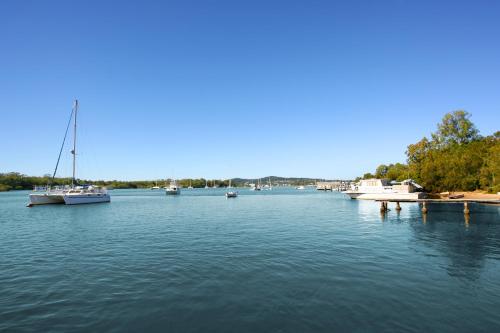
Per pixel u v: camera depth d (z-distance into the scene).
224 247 23.06
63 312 11.81
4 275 16.52
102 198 83.50
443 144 94.44
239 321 10.95
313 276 15.88
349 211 54.94
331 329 10.31
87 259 19.81
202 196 138.38
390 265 17.89
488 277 15.71
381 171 143.38
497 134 94.94
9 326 10.70
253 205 75.06
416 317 11.19
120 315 11.52
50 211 58.00
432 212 49.41
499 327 10.48
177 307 12.18
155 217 46.34
